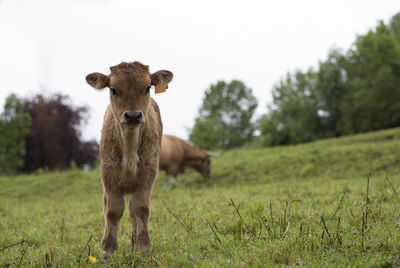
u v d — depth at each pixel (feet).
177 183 55.21
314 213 18.33
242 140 166.40
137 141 14.74
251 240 14.05
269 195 28.66
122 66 15.39
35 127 102.68
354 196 22.62
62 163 102.63
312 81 130.93
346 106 110.93
